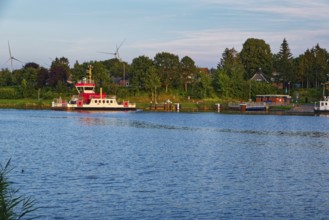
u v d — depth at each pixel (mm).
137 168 61250
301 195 47844
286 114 193500
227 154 76438
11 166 61000
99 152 76438
